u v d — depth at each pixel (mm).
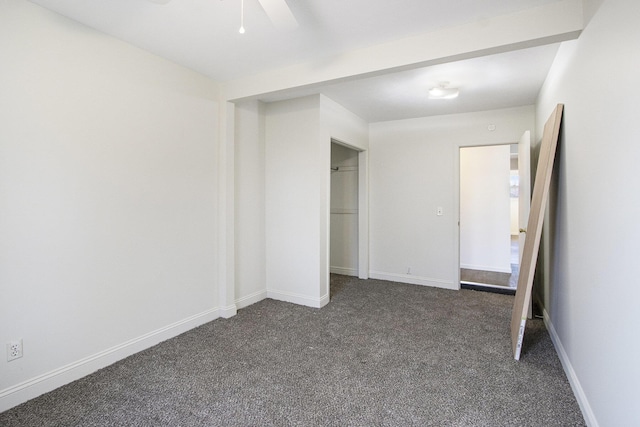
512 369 2307
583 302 1902
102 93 2305
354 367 2336
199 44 2473
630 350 1289
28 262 1949
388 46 2414
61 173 2092
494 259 5664
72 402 1926
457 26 2178
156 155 2688
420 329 3033
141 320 2598
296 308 3617
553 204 2762
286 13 1626
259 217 3885
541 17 1963
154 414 1822
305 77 2785
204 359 2451
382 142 4887
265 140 3961
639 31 1229
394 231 4848
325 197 3785
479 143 4273
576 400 1945
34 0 1915
